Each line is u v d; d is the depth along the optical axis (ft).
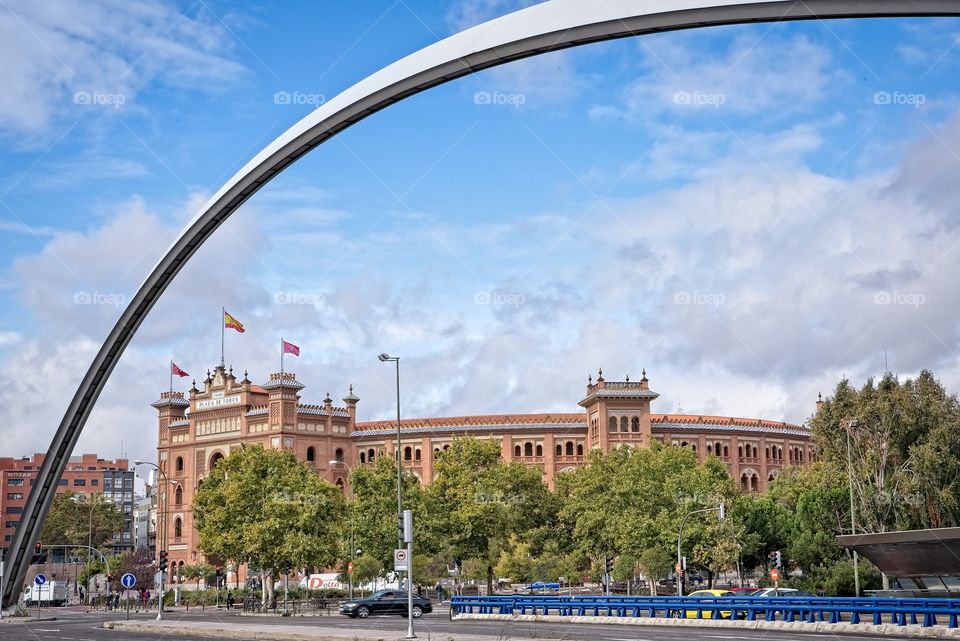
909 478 298.35
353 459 504.84
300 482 346.74
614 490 335.67
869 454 302.45
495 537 339.16
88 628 214.69
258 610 315.17
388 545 337.52
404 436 502.79
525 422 501.15
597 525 343.87
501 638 138.21
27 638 175.42
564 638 138.10
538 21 112.57
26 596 490.08
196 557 488.85
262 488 349.00
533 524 359.05
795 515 324.19
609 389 488.02
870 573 257.55
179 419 519.19
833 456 317.83
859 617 157.79
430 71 130.00
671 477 332.19
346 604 241.35
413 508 346.54
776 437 532.73
